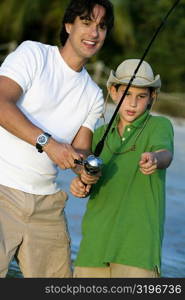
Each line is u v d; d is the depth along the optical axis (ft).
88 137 26.86
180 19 126.93
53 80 25.52
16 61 25.04
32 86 25.27
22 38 127.03
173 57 126.11
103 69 115.34
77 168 25.99
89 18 25.36
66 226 27.12
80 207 50.39
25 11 124.16
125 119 27.68
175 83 125.90
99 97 26.73
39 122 25.59
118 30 122.93
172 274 38.19
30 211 25.81
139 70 27.63
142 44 127.03
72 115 26.13
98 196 27.40
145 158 25.07
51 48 25.73
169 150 26.45
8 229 25.73
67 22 25.81
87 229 27.45
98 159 25.16
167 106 107.55
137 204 26.81
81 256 27.48
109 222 27.04
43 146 24.59
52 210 26.48
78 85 26.04
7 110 24.59
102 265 26.91
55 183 26.50
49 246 26.68
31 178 25.71
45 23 126.21
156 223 26.71
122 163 27.30
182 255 43.32
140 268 26.48
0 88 24.82
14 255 26.32
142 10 129.08
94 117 26.84
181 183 64.49
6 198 25.62
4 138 25.52
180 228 50.06
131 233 26.63
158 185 26.96
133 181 26.99
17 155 25.52
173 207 55.52
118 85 28.14
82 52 25.52
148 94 27.78
